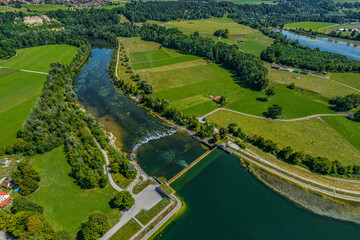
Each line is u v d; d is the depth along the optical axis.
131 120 122.75
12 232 60.19
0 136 102.12
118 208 74.00
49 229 61.41
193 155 99.75
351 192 81.56
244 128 113.50
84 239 62.75
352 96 129.50
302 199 80.31
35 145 93.88
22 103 128.38
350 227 72.12
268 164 93.38
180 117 118.75
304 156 92.75
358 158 95.19
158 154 99.75
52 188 79.31
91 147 95.00
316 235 69.56
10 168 85.69
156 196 78.94
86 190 79.25
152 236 67.25
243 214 75.31
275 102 136.62
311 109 129.75
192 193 82.00
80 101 140.50
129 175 85.00
